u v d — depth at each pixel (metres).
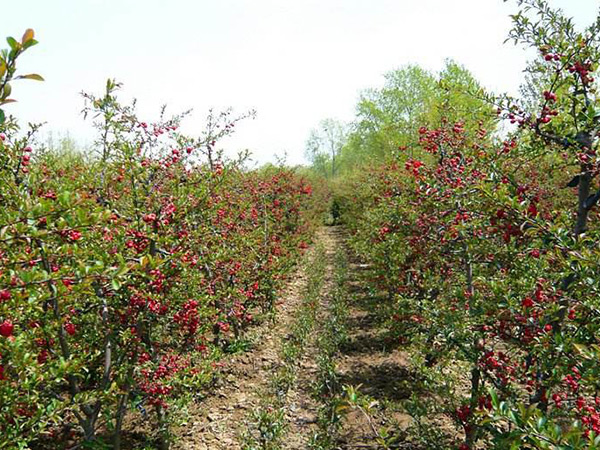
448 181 4.51
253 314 9.16
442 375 4.41
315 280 11.22
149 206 4.05
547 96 3.41
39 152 5.51
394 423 4.68
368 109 32.22
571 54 3.23
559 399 2.86
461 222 3.87
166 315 4.19
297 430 5.24
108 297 3.91
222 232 6.61
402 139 16.09
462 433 4.37
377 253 7.27
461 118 5.22
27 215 2.13
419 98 30.14
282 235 11.88
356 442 4.82
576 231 3.29
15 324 2.98
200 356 5.39
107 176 4.48
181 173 4.74
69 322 3.63
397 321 6.55
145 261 2.62
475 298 3.54
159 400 4.25
